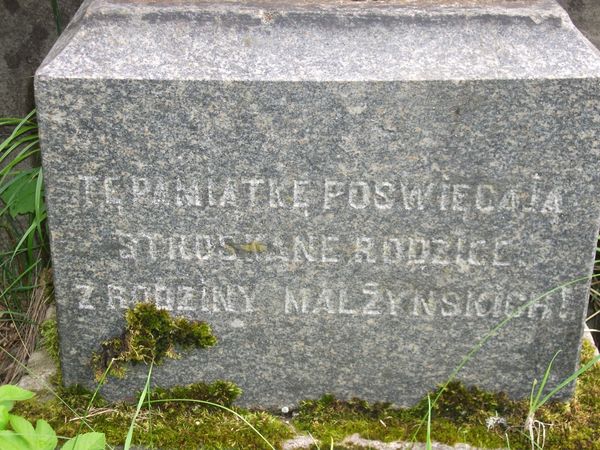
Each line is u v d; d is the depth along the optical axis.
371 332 0.85
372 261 0.82
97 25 0.76
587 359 0.93
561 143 0.76
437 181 0.78
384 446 0.85
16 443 0.73
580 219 0.79
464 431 0.86
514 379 0.86
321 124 0.76
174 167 0.78
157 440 0.85
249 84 0.74
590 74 0.74
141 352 0.85
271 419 0.87
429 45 0.76
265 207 0.80
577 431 0.85
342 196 0.79
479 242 0.80
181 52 0.75
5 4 1.11
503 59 0.75
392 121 0.76
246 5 0.78
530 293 0.82
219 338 0.85
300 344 0.85
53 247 0.81
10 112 1.18
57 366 0.93
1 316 1.15
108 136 0.77
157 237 0.81
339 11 0.77
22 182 1.10
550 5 0.78
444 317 0.84
